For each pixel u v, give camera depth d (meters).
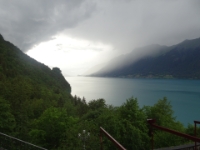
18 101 65.19
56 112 31.33
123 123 26.44
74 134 23.52
